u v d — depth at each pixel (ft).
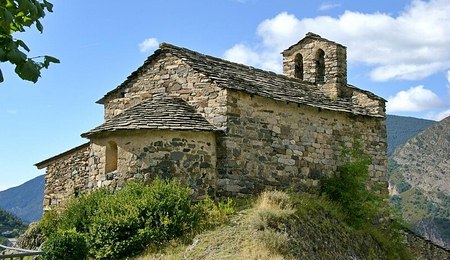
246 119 57.82
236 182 56.03
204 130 54.65
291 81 70.44
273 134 60.39
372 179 70.95
